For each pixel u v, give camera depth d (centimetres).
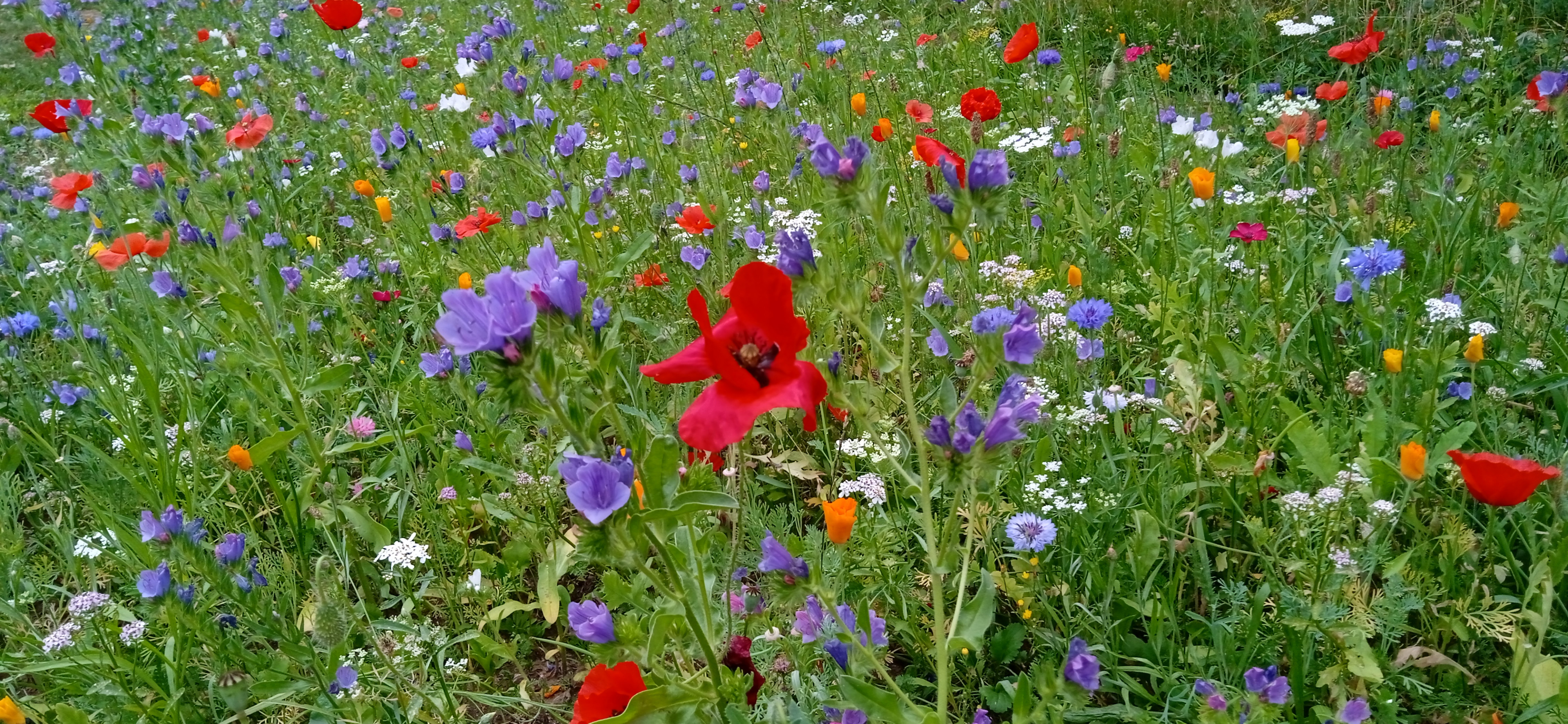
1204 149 121
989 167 49
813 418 46
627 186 118
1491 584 68
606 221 118
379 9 230
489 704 75
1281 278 99
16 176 189
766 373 46
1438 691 63
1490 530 66
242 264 103
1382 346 87
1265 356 90
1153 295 101
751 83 133
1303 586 63
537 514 82
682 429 44
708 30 213
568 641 83
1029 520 67
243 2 261
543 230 105
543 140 115
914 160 123
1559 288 93
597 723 48
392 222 134
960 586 52
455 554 86
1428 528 71
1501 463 57
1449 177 111
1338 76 166
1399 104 136
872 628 59
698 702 50
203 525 84
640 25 218
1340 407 85
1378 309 92
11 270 137
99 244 126
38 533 98
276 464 98
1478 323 80
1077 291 100
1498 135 128
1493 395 78
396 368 109
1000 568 75
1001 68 175
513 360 42
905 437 55
